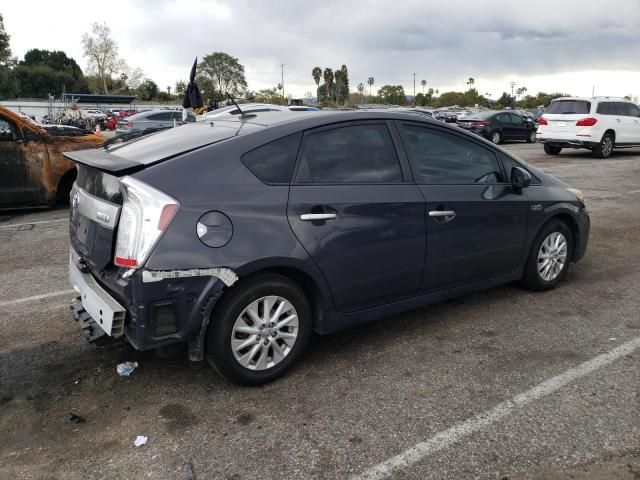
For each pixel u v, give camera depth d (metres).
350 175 3.48
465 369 3.47
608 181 11.68
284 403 3.09
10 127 8.08
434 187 3.84
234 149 3.15
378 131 3.70
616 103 16.20
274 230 3.10
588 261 5.86
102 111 54.69
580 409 3.00
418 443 2.72
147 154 3.19
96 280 3.26
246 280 3.07
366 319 3.65
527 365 3.52
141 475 2.51
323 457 2.62
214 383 3.32
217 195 2.98
